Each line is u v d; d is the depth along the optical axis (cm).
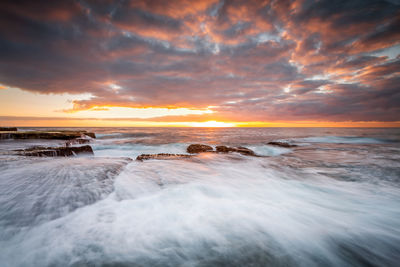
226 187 498
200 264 220
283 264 229
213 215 329
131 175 529
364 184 570
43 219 280
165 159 846
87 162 630
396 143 1928
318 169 766
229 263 224
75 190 377
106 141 2238
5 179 409
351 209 388
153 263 217
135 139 2575
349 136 2877
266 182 577
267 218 331
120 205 346
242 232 283
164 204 362
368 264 240
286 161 929
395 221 335
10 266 203
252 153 1148
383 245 268
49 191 363
